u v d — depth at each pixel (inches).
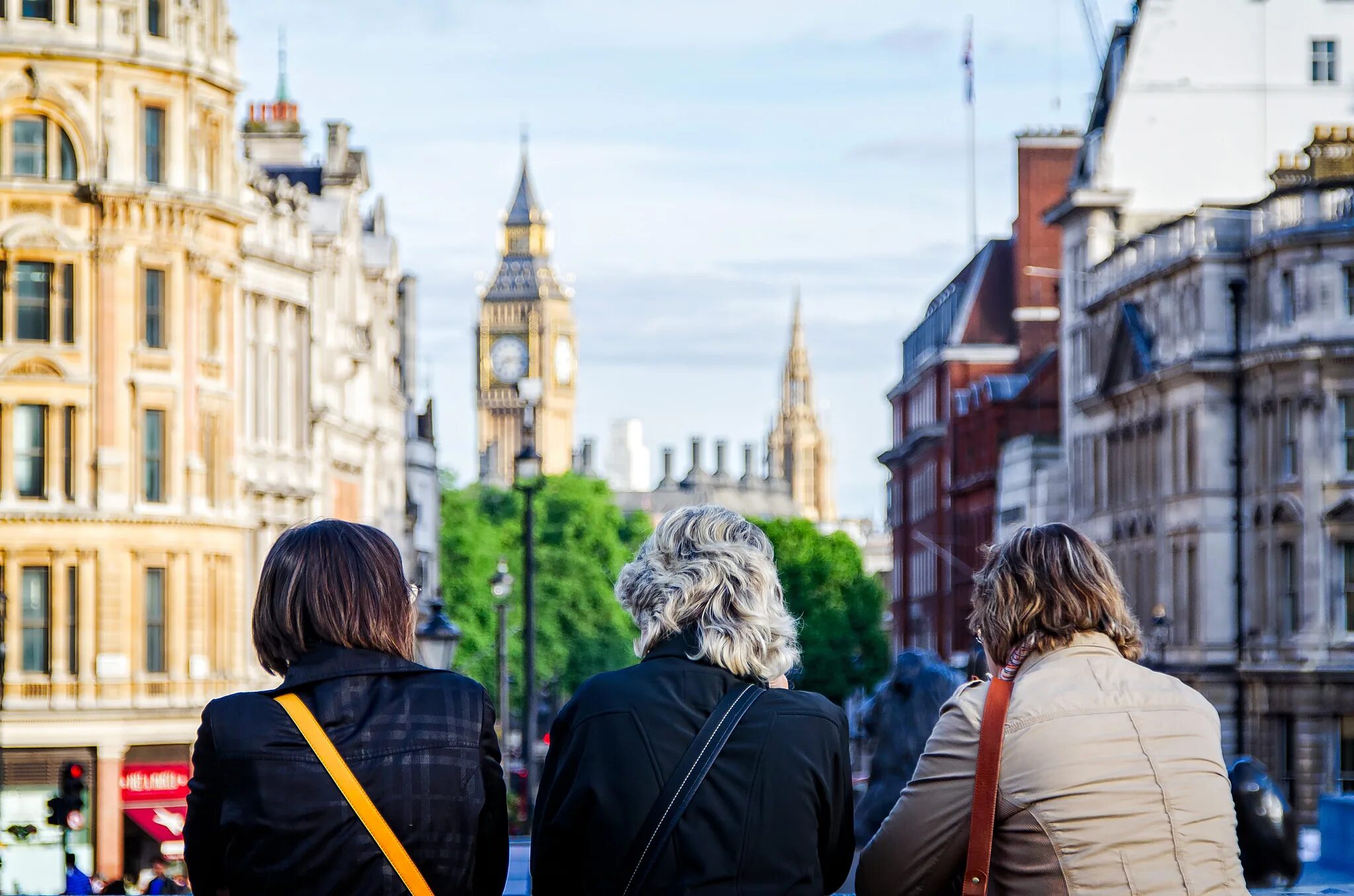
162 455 2484.0
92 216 2447.1
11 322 2407.7
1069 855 319.9
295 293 2893.7
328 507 3112.7
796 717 335.6
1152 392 3280.0
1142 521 3344.0
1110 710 328.5
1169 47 3735.2
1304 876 704.4
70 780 1667.1
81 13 2460.6
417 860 313.6
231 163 2642.7
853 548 5905.5
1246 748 2967.5
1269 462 2923.2
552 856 336.2
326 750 315.0
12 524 2377.0
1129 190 3727.9
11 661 2365.9
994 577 349.4
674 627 346.6
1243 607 3014.3
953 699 341.1
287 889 310.0
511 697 5315.0
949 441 5231.3
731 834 324.5
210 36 2591.0
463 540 5211.6
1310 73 3730.3
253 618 335.3
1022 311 5073.8
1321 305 2839.6
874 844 338.3
